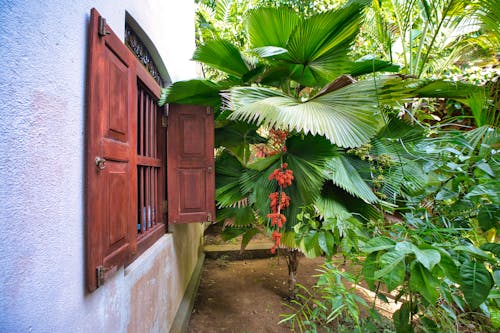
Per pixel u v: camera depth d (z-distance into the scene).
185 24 3.34
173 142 2.34
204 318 2.67
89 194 0.99
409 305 1.24
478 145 1.59
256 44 2.51
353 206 2.28
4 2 0.66
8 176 0.67
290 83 2.91
